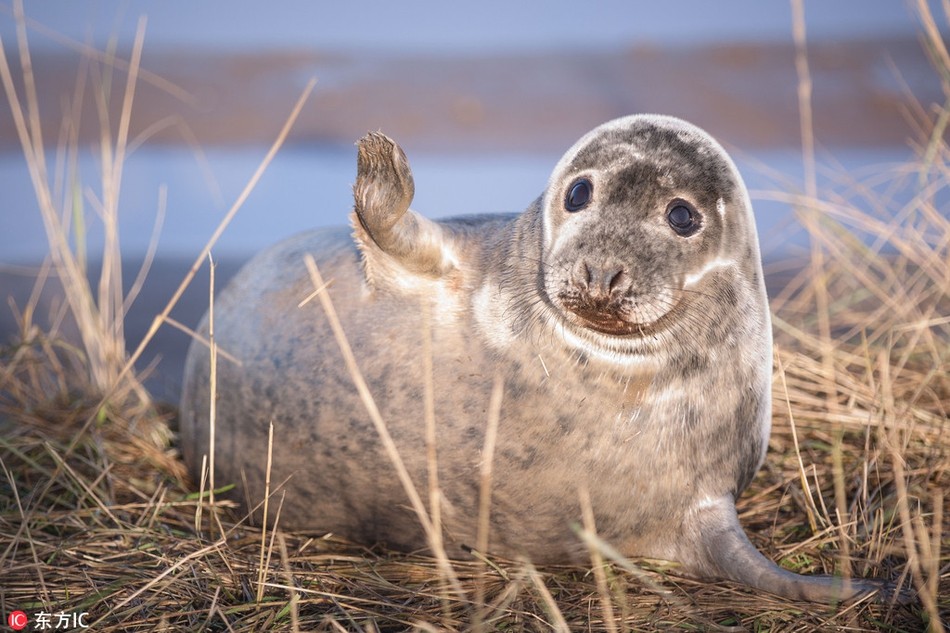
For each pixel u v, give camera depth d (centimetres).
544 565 1552
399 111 5241
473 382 1473
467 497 1495
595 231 1385
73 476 1702
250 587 1448
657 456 1479
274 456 1625
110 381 2167
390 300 1553
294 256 1738
